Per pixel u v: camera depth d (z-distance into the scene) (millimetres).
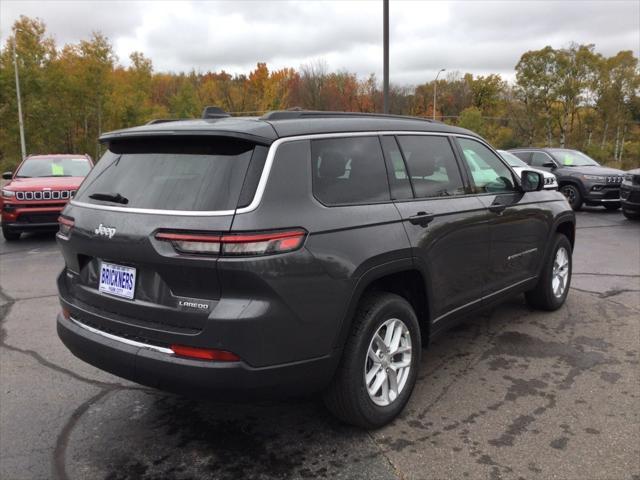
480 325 4906
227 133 2664
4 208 9977
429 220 3434
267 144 2693
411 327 3312
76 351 3047
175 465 2859
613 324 4898
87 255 3027
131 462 2895
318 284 2688
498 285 4309
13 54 29219
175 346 2602
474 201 3959
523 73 55312
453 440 3039
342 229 2846
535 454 2883
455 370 3963
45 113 30844
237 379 2529
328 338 2766
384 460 2863
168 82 60844
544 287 5043
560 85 53375
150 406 3520
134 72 38906
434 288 3529
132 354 2701
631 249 8500
